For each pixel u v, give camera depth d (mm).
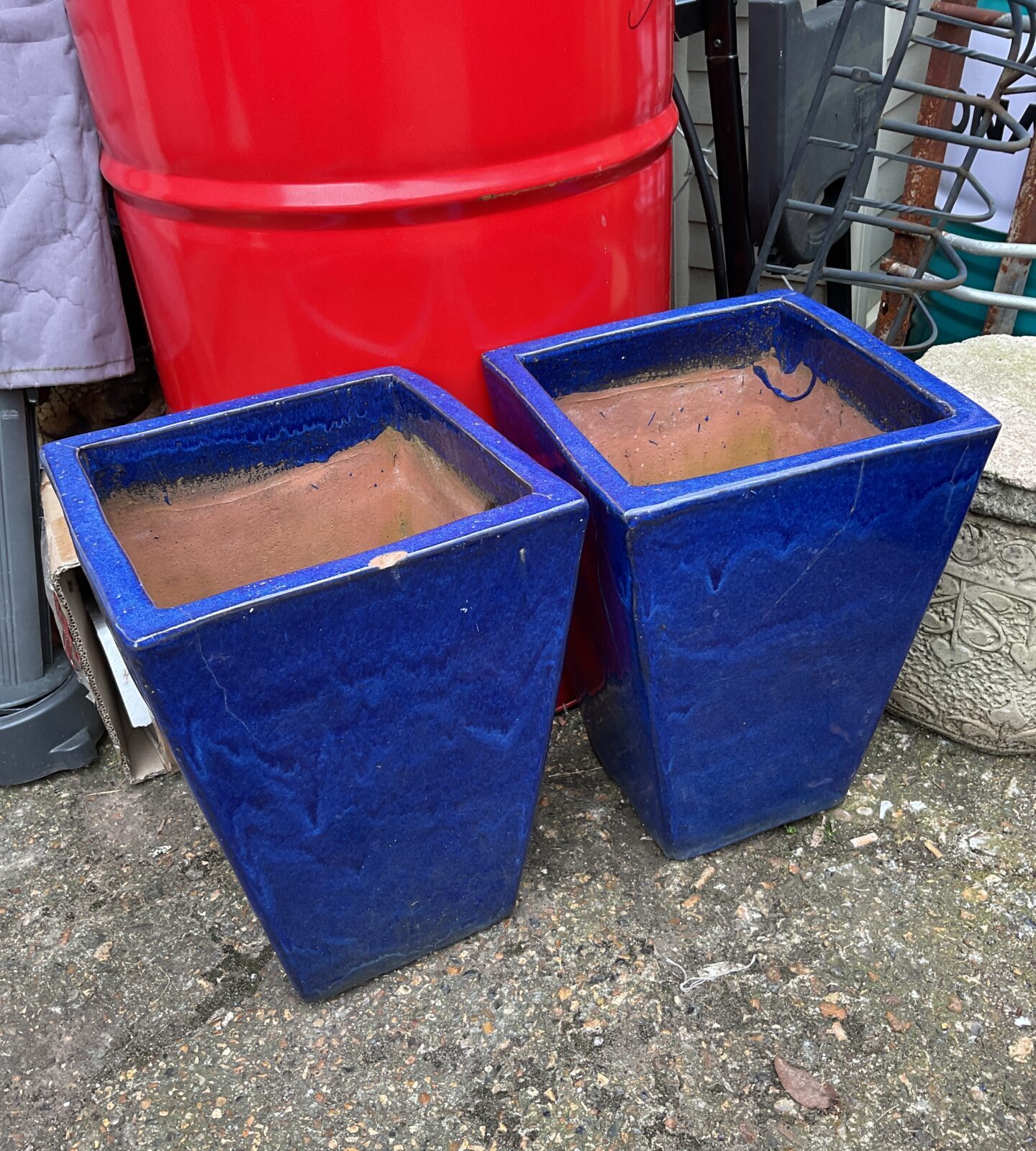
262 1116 1154
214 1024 1258
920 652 1514
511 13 1151
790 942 1300
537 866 1422
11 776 1595
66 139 1439
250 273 1296
